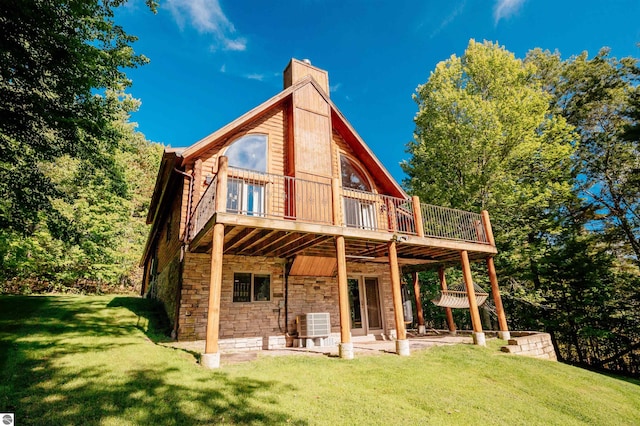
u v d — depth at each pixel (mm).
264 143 10039
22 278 15914
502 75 15297
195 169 8555
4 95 7465
